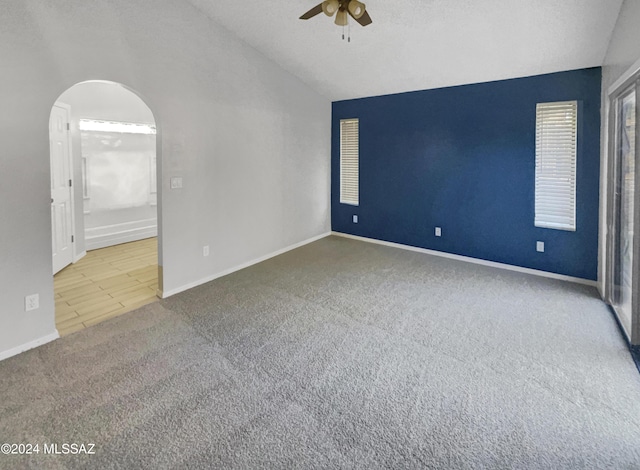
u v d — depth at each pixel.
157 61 3.35
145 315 3.21
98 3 2.88
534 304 3.41
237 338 2.80
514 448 1.72
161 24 3.36
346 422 1.90
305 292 3.75
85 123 5.14
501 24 3.31
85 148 5.21
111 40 2.99
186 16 3.58
